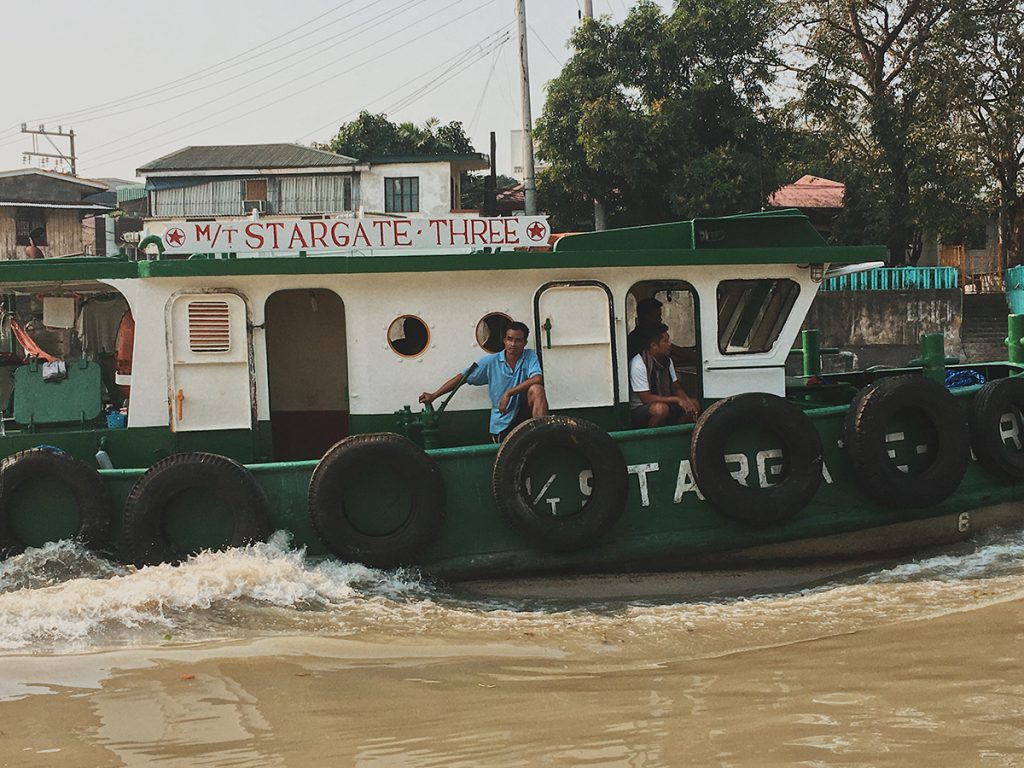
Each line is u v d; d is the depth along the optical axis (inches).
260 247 295.0
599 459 274.4
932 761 168.4
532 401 282.8
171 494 265.9
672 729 183.3
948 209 1011.3
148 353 285.9
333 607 255.4
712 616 255.6
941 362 314.7
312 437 329.1
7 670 215.8
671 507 285.0
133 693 203.6
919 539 307.0
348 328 293.0
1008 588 268.7
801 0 994.1
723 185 912.3
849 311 860.6
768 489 284.8
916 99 1003.9
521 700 199.2
